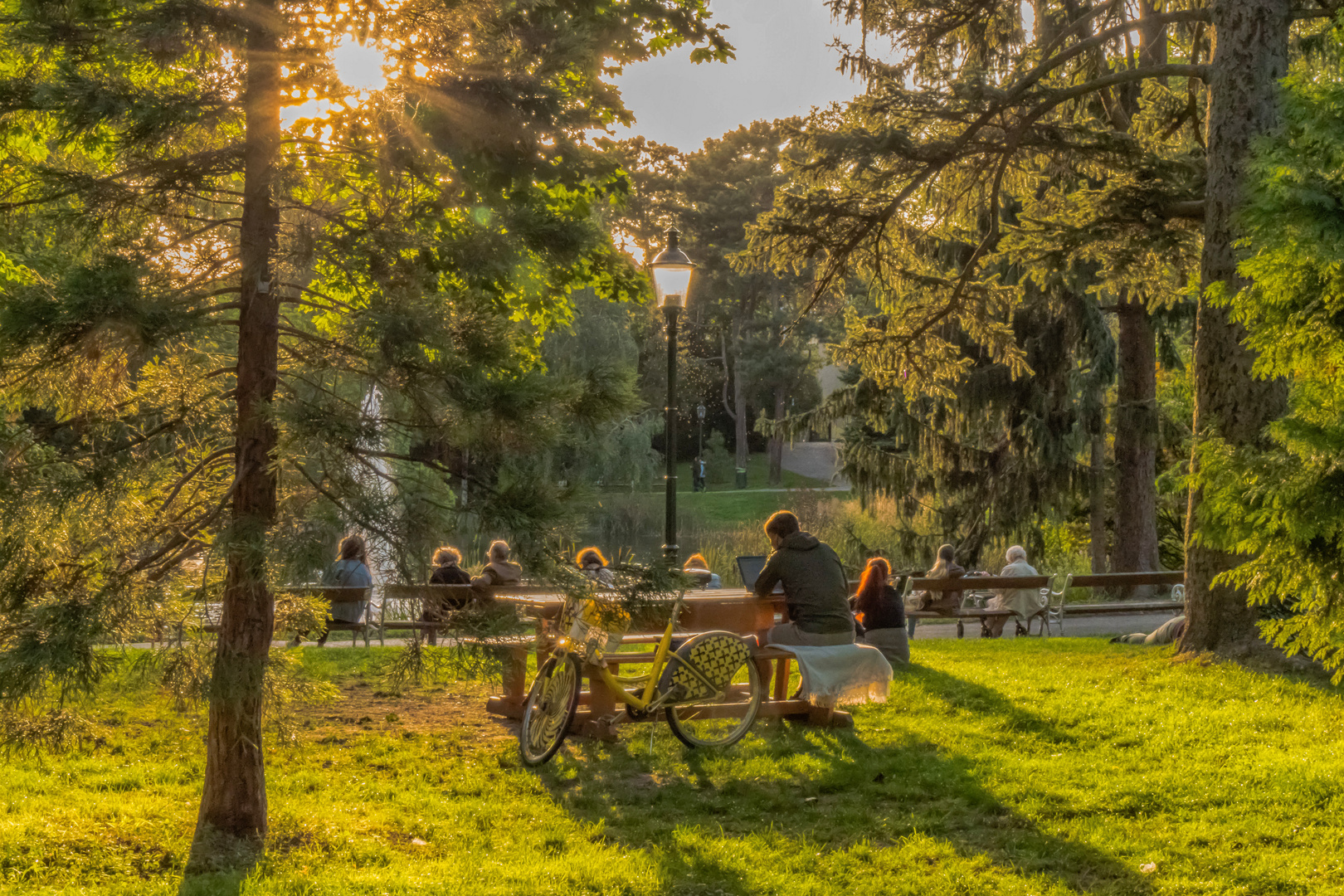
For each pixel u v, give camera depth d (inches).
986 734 345.1
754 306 2588.6
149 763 299.9
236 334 240.2
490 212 231.9
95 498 202.7
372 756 316.2
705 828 258.2
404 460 223.3
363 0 217.8
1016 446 951.6
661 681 315.0
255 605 223.1
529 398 208.5
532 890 212.5
